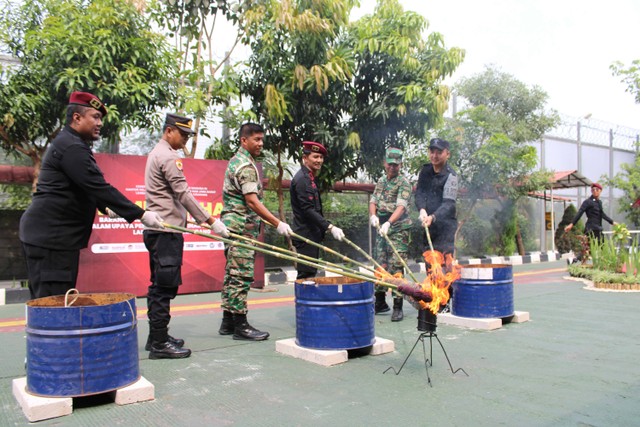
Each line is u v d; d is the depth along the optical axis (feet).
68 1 23.32
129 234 22.97
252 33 26.50
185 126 12.72
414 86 26.94
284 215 30.81
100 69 22.50
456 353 12.85
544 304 20.31
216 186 25.09
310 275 15.34
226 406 9.18
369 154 29.84
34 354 8.89
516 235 46.29
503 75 43.06
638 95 50.42
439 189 17.37
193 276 24.36
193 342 14.16
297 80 25.96
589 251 32.91
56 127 24.30
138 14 23.65
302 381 10.63
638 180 53.93
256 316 18.35
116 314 9.23
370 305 12.80
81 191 10.00
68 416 8.71
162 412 8.89
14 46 23.04
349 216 34.78
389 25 28.40
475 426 8.18
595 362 11.96
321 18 26.13
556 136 55.93
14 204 25.39
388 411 8.87
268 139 27.99
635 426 8.11
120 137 26.45
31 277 9.89
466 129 37.68
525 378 10.75
